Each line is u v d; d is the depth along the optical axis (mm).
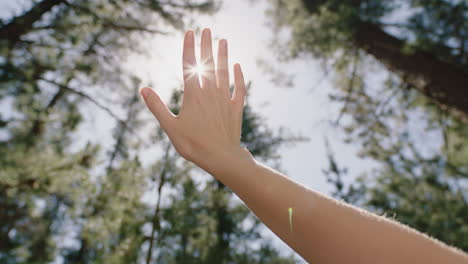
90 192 2891
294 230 391
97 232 2543
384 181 6984
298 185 425
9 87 4906
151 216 2582
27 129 5148
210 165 465
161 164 2889
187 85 534
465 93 4219
